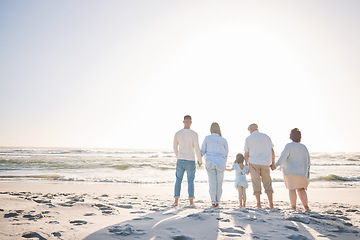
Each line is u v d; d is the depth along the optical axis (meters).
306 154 4.89
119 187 10.32
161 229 2.76
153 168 19.77
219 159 4.95
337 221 3.69
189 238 2.45
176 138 5.21
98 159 31.64
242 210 4.09
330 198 8.20
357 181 14.02
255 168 5.05
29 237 2.37
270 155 5.08
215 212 3.78
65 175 14.91
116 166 20.41
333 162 34.03
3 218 3.04
